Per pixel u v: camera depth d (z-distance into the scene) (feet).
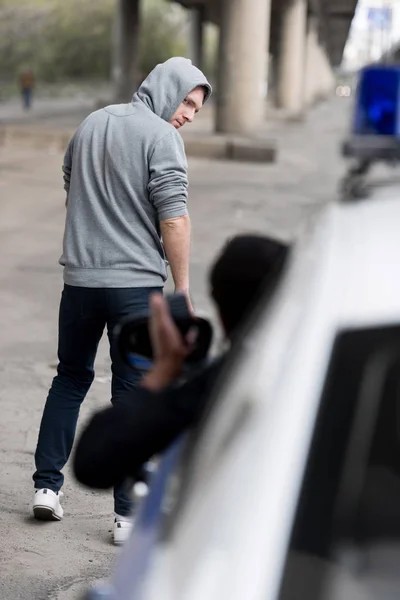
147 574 9.52
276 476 8.61
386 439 8.80
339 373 9.17
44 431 27.20
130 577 10.76
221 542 8.44
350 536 8.38
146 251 25.27
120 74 313.53
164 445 14.03
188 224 25.11
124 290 25.09
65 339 26.37
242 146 145.07
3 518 27.63
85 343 26.30
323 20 458.91
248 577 8.14
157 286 25.45
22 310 52.75
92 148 25.31
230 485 8.75
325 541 8.33
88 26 551.59
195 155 146.20
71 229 25.61
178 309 14.03
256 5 174.81
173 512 9.78
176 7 551.59
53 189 103.40
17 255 67.46
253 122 175.83
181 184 25.02
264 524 8.39
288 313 10.02
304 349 9.40
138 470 14.66
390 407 8.95
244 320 13.98
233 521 8.50
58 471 27.43
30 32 561.02
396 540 8.34
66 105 351.05
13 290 57.06
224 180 120.47
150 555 9.97
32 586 23.88
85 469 14.17
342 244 10.91
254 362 9.69
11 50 558.56
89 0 554.46
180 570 8.64
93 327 25.99
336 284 10.06
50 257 67.26
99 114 25.58
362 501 8.52
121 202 25.13
